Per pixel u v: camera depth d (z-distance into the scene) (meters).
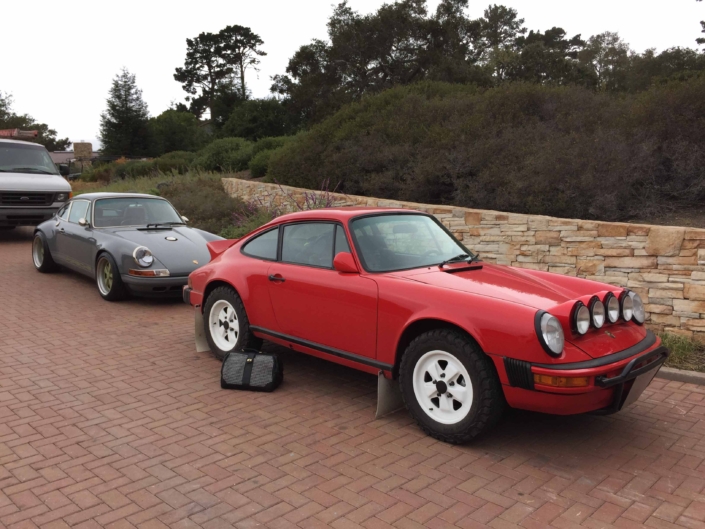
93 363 5.48
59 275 9.88
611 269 6.91
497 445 3.84
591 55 57.53
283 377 5.18
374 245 4.43
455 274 4.20
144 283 7.55
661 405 4.59
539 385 3.37
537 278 4.50
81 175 30.56
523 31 58.78
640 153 8.38
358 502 3.12
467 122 10.95
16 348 5.88
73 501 3.12
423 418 3.90
